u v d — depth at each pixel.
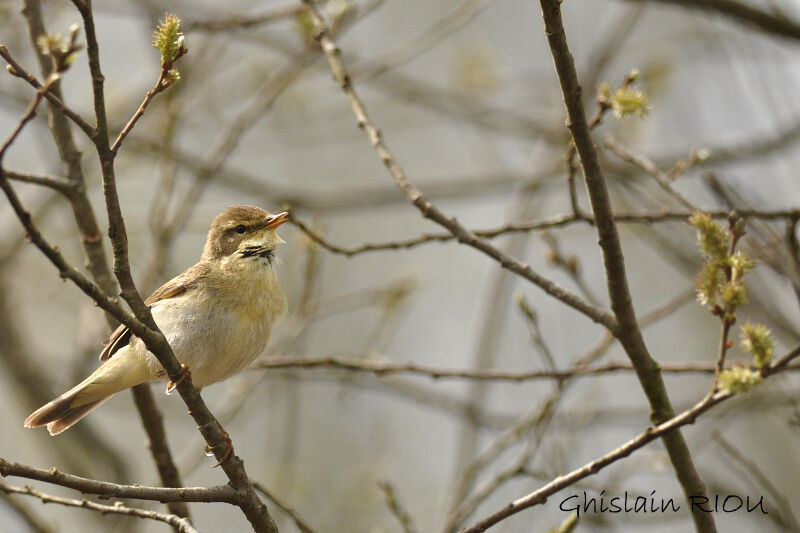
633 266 16.50
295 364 8.61
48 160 13.16
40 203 13.88
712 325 15.75
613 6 13.70
